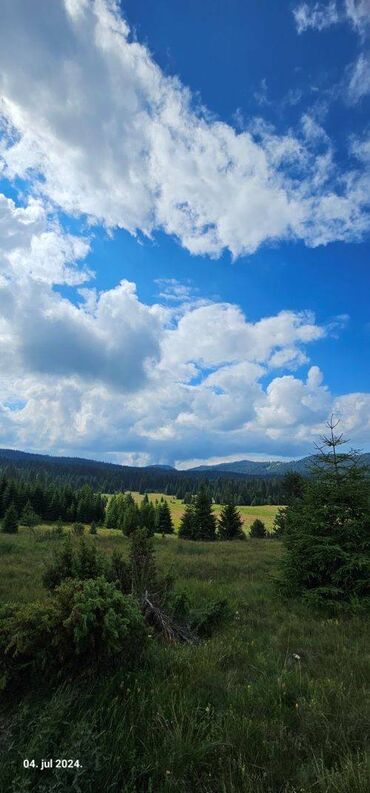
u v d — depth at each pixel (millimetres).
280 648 6133
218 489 135125
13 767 2885
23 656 4215
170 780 2918
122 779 2971
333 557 8883
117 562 7500
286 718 3965
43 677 4180
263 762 3246
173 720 3658
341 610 8352
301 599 9031
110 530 70375
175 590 8109
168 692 4238
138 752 3316
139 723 3633
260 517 77000
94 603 4535
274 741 3467
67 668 4344
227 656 5535
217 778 3027
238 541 33469
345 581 8711
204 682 4617
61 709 3521
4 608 4820
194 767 3166
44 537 24141
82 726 3215
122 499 81188
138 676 4504
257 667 5277
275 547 24172
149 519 50562
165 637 6207
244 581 11664
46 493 85562
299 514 10320
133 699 3932
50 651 4254
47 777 2857
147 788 2949
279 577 9852
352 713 3883
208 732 3604
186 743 3295
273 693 4363
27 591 8508
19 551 16469
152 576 7461
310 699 4270
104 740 3270
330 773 3074
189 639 6387
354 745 3475
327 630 7152
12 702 3971
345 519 9594
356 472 9891
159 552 19688
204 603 8383
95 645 4449
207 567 13969
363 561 8625
